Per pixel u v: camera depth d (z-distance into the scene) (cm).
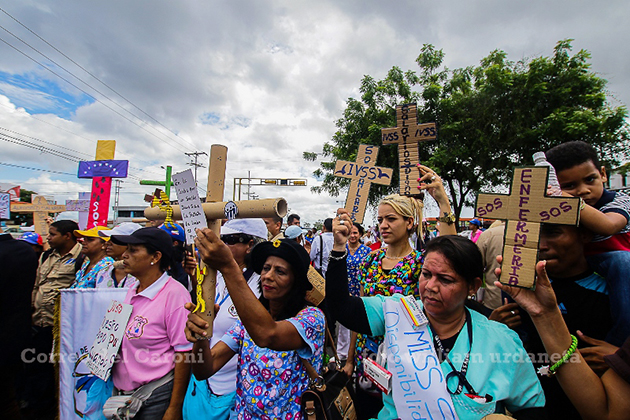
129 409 187
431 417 122
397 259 233
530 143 1139
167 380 201
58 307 250
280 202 120
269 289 166
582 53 1120
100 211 425
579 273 158
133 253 214
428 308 135
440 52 1412
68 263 384
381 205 238
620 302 140
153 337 200
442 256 134
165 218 156
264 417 157
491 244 264
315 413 152
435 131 256
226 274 121
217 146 134
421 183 230
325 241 493
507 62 1271
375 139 1295
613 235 161
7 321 254
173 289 212
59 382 238
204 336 126
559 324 117
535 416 124
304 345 153
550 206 122
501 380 122
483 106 1202
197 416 198
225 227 260
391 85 1408
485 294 272
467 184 1388
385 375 135
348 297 161
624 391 107
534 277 119
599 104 1090
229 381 209
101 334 209
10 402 262
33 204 565
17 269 258
